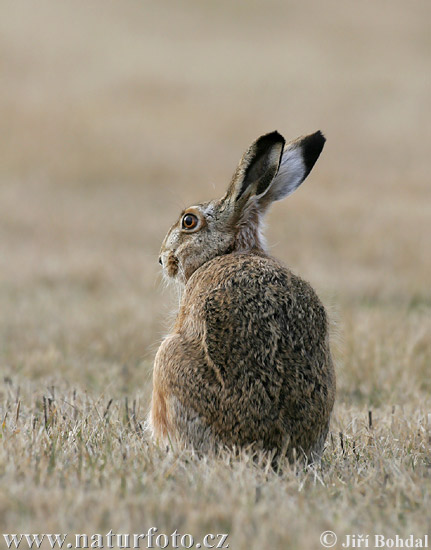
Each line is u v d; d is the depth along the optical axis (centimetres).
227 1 12750
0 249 4216
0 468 1160
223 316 1302
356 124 7825
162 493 1082
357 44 10919
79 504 1015
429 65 10038
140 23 11612
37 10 11594
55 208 5312
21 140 6781
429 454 1405
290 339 1297
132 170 6272
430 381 2156
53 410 1619
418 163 6694
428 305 3141
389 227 4497
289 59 10175
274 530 964
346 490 1155
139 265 3828
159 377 1330
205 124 7600
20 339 2669
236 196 1573
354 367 2230
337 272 3588
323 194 5428
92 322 2830
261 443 1258
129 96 8388
